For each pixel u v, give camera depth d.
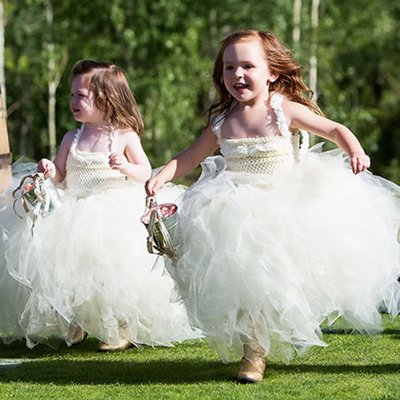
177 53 27.89
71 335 8.59
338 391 6.54
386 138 39.56
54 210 8.22
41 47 28.36
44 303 8.01
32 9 28.20
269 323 6.68
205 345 8.60
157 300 8.29
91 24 28.12
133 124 8.85
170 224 6.93
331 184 7.01
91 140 8.71
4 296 8.31
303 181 7.02
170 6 27.44
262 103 7.36
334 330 8.95
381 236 7.06
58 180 8.77
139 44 27.47
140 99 27.88
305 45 29.66
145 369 7.57
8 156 8.73
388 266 7.07
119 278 8.07
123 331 8.37
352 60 37.31
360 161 6.89
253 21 29.33
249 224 6.69
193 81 29.00
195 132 29.45
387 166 38.94
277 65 7.42
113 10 27.03
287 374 7.16
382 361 7.58
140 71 27.84
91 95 8.68
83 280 8.02
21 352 8.54
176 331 8.46
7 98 29.53
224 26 29.77
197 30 28.33
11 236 8.21
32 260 8.02
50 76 27.61
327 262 6.76
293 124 7.28
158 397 6.48
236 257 6.61
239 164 7.29
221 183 7.03
